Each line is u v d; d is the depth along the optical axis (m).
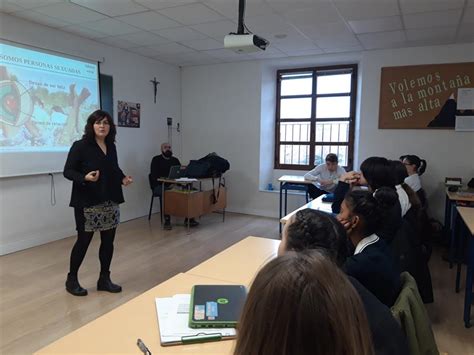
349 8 3.48
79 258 2.92
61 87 4.37
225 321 1.16
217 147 6.36
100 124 2.79
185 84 6.54
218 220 5.68
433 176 4.83
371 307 0.93
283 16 3.73
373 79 5.04
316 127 6.06
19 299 2.87
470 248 2.54
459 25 3.91
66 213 4.54
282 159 6.40
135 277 3.37
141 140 5.75
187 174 5.17
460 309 2.82
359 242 1.49
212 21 3.97
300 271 0.49
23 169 3.99
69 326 2.49
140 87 5.66
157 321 1.22
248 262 1.82
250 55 5.53
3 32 3.74
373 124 5.08
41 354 1.03
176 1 3.38
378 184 2.24
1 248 3.86
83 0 3.37
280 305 0.46
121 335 1.13
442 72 4.66
